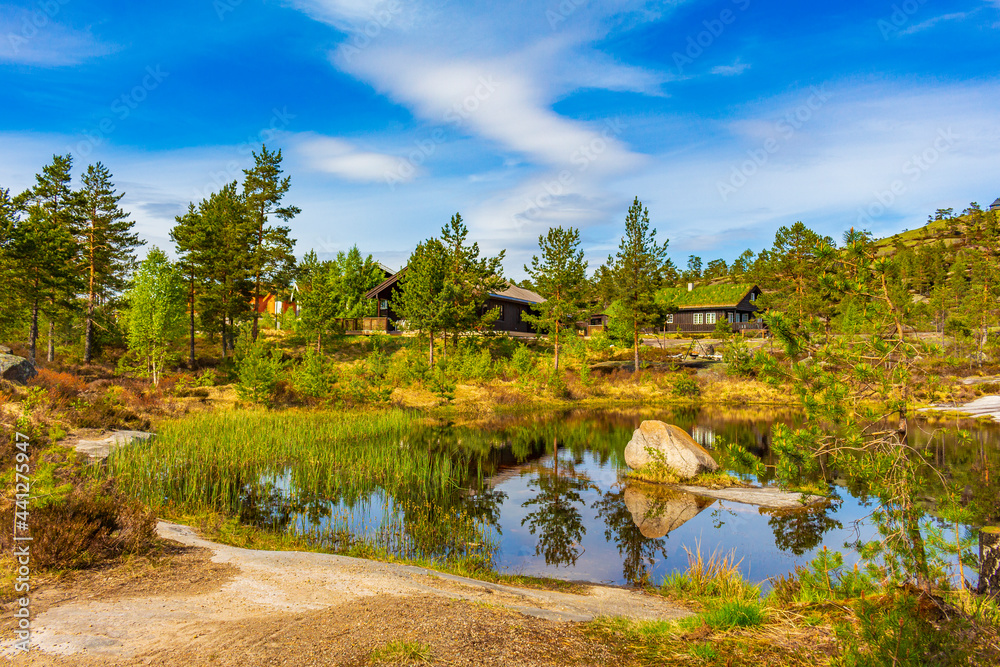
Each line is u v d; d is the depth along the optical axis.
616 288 45.41
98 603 5.88
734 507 13.28
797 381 6.00
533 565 9.65
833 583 6.80
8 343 36.59
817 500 13.42
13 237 33.38
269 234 43.75
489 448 21.31
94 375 32.97
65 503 7.82
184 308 39.50
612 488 15.25
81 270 40.22
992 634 4.44
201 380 32.03
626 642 5.43
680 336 64.62
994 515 5.68
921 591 5.39
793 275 51.34
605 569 9.52
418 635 5.23
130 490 12.31
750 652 5.00
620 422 28.78
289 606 6.05
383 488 14.65
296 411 26.64
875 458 5.61
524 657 4.88
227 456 17.05
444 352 43.47
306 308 40.72
